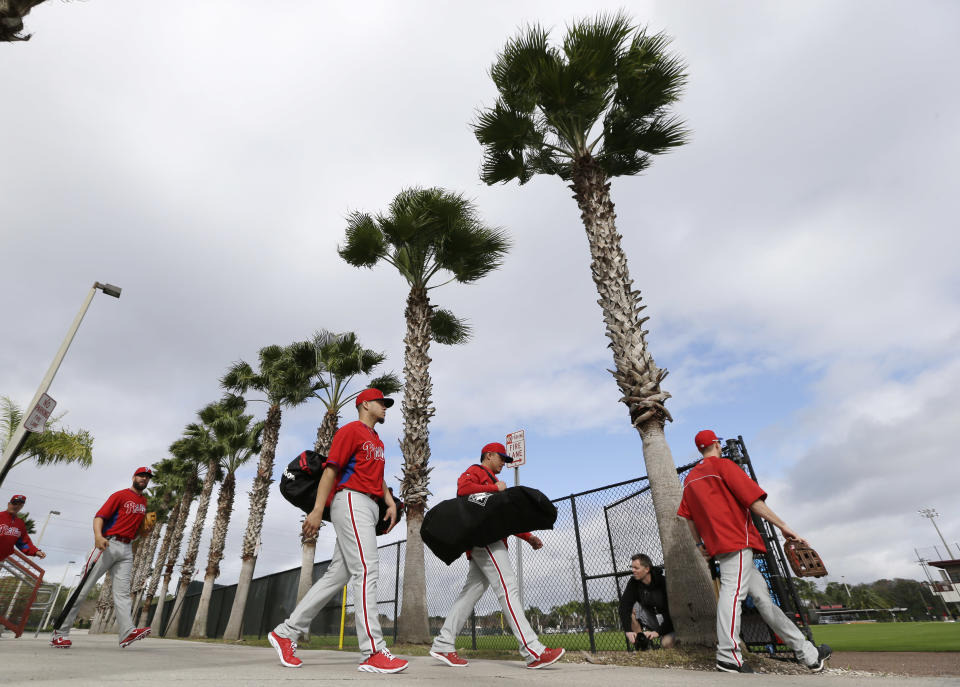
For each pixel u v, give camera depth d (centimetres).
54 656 317
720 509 343
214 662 311
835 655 476
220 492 2127
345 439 299
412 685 206
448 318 1291
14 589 650
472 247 1073
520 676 270
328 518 306
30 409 865
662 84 718
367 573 284
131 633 462
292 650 290
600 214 650
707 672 315
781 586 399
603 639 521
